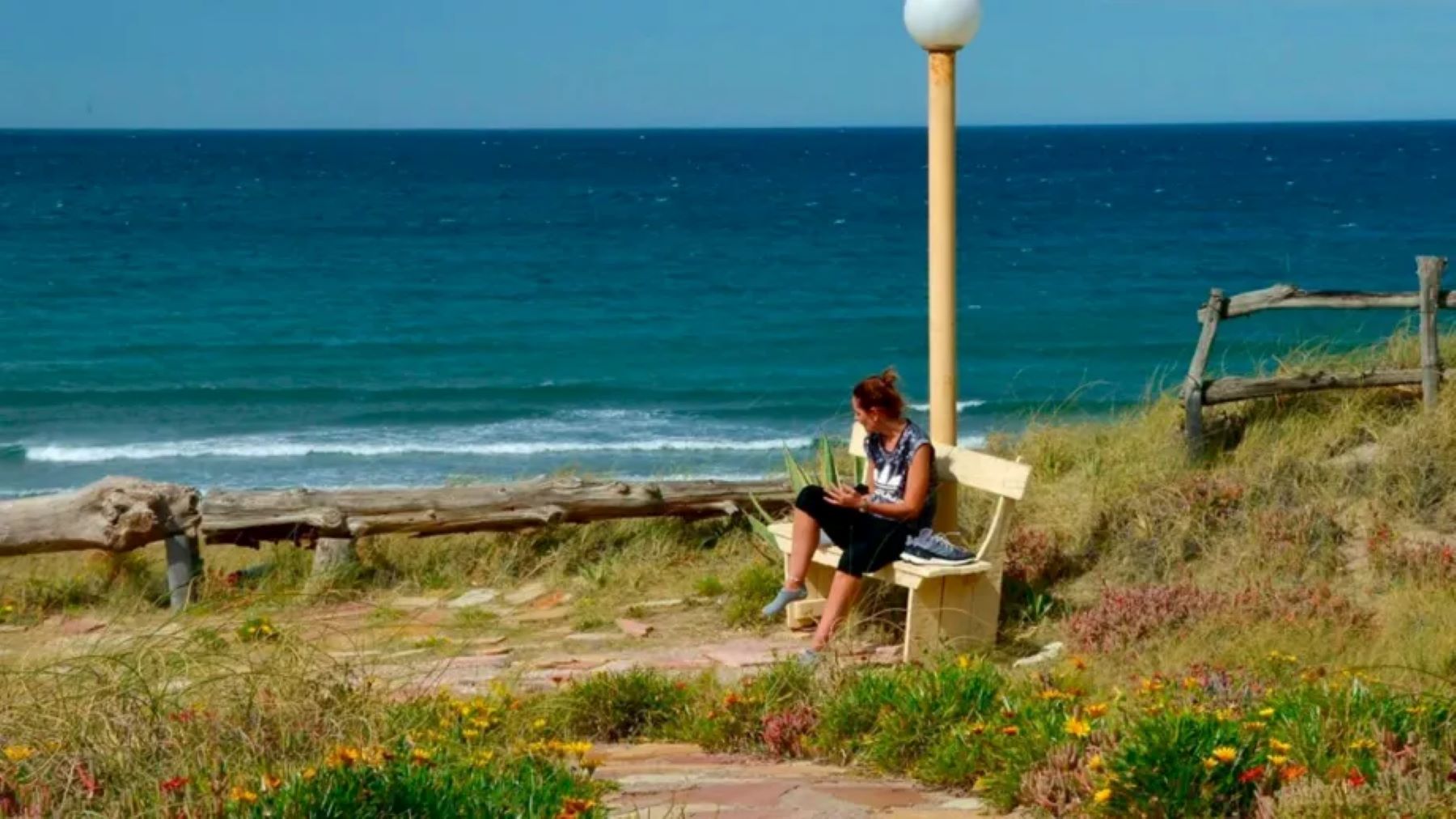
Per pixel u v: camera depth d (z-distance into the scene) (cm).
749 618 827
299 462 2208
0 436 2391
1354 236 6044
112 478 938
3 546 916
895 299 4162
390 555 1013
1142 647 720
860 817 434
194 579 945
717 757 560
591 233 6575
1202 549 880
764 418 2533
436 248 5800
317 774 406
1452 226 6550
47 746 455
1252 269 4800
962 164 14512
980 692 543
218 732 477
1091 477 994
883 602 815
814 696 601
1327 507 898
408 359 3155
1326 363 1096
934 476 757
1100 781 418
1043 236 6197
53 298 4166
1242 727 438
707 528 1038
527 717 587
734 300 4156
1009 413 2416
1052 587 871
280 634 644
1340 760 410
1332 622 731
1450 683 552
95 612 924
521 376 2955
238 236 6353
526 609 893
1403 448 947
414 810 390
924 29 767
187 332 3522
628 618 851
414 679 684
